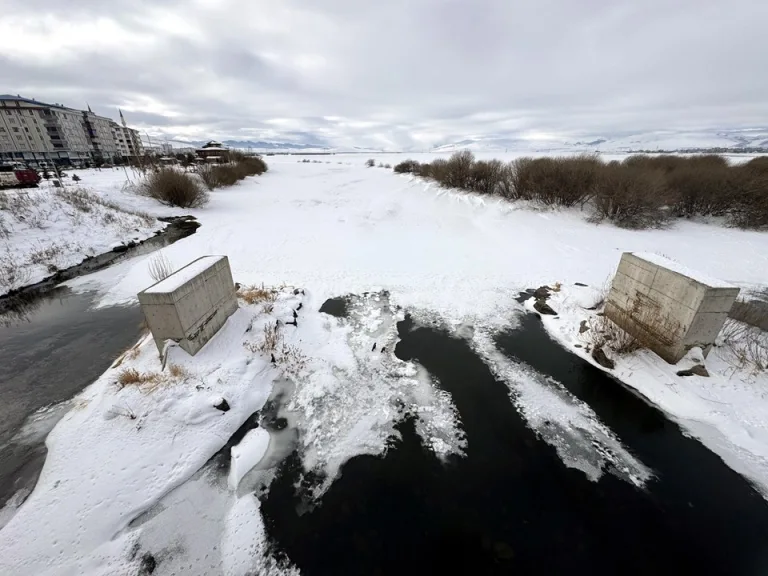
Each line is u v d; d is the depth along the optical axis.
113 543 3.63
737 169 16.78
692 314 5.59
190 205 20.30
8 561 3.36
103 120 75.44
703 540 3.79
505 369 6.56
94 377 6.18
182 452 4.56
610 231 14.37
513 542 3.76
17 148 59.12
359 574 3.47
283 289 9.23
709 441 4.98
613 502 4.20
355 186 31.12
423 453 4.83
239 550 3.65
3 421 5.18
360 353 6.98
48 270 11.02
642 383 6.02
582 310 8.16
